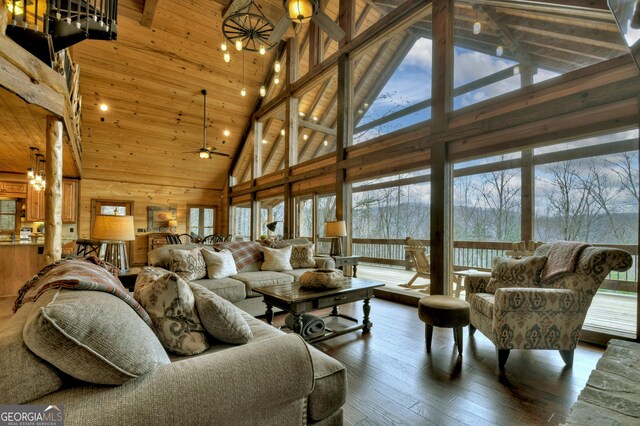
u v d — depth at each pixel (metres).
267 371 1.06
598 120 2.77
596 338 2.71
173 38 6.25
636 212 3.74
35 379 0.77
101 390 0.83
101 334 0.83
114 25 3.64
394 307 4.03
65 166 6.09
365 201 7.09
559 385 2.02
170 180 8.76
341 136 5.50
